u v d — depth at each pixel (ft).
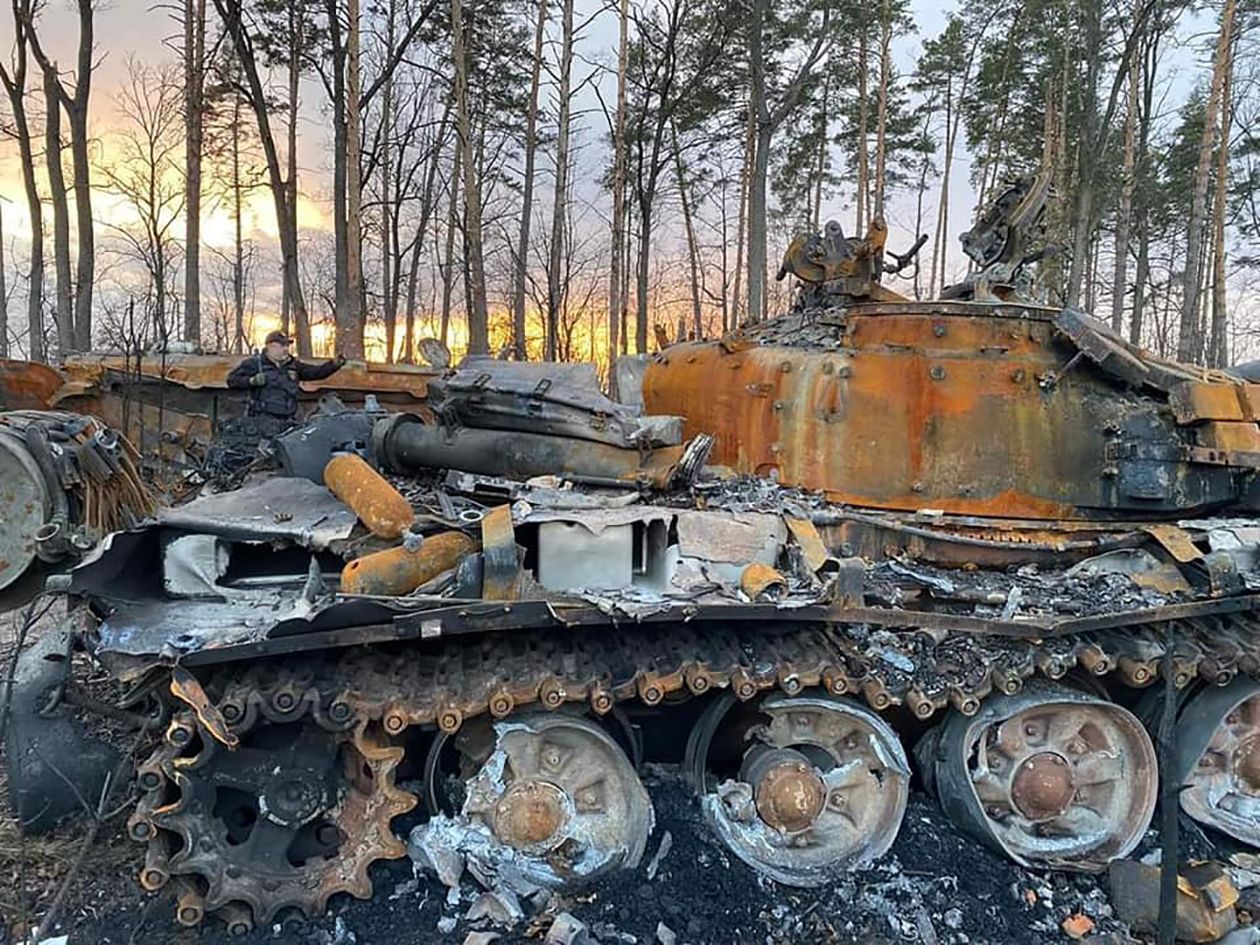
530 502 17.21
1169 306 146.72
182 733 14.28
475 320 70.85
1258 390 20.27
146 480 34.73
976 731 17.99
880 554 19.33
